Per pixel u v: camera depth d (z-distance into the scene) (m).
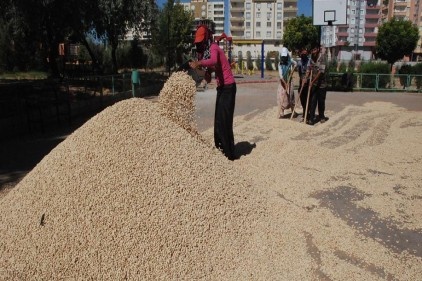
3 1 15.39
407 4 83.31
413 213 4.52
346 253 3.61
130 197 3.31
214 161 4.09
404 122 10.14
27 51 26.25
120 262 3.03
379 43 32.97
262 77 29.88
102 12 18.84
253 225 3.66
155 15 23.50
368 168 6.17
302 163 6.31
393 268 3.39
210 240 3.32
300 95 9.81
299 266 3.29
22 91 10.55
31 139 8.75
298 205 4.61
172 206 3.36
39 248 3.16
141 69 32.34
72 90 13.16
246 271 3.16
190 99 4.50
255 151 6.89
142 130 3.86
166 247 3.13
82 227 3.18
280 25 90.25
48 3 15.90
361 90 19.44
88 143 3.72
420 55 73.81
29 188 3.59
